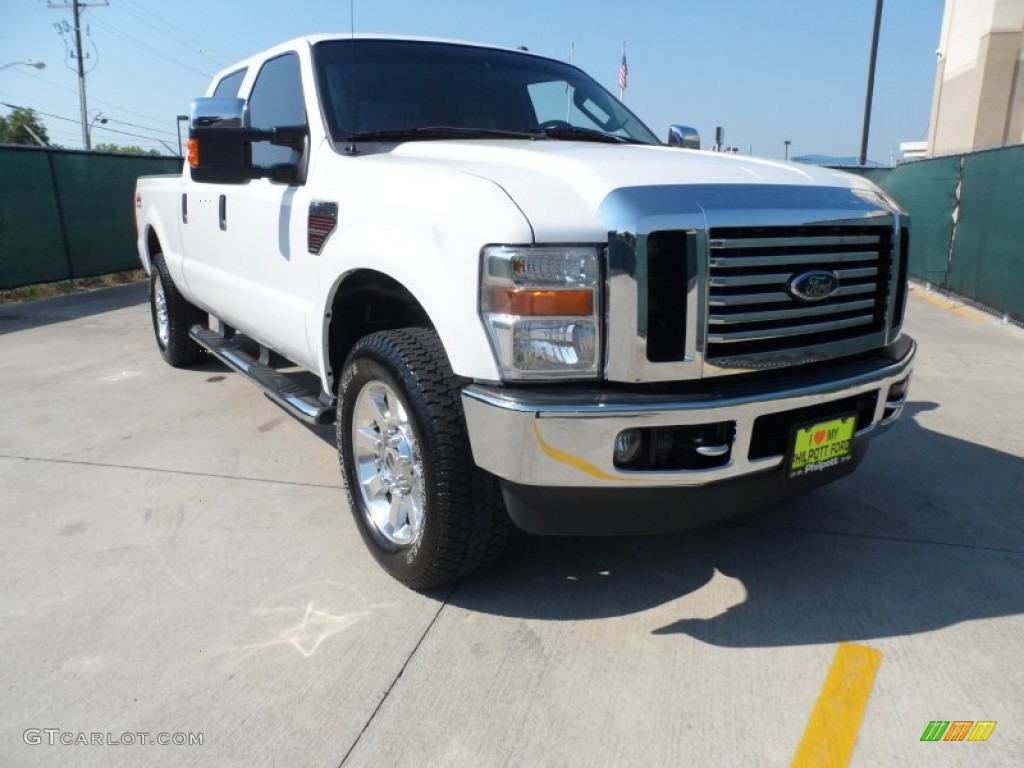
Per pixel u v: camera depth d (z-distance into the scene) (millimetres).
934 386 5766
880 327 2850
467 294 2354
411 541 2781
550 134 3705
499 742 2152
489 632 2643
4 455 4234
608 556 3162
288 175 3457
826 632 2668
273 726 2205
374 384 2869
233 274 4301
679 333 2328
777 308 2510
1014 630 2691
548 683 2391
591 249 2264
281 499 3682
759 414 2408
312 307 3324
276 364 5812
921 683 2410
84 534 3328
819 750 2133
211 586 2920
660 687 2379
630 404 2262
